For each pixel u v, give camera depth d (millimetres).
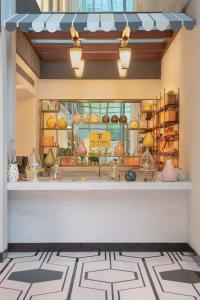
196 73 4996
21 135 8688
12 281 3955
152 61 9219
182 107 6004
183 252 5172
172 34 7086
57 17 4863
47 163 5535
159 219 5266
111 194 5250
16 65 6332
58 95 9258
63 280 3986
